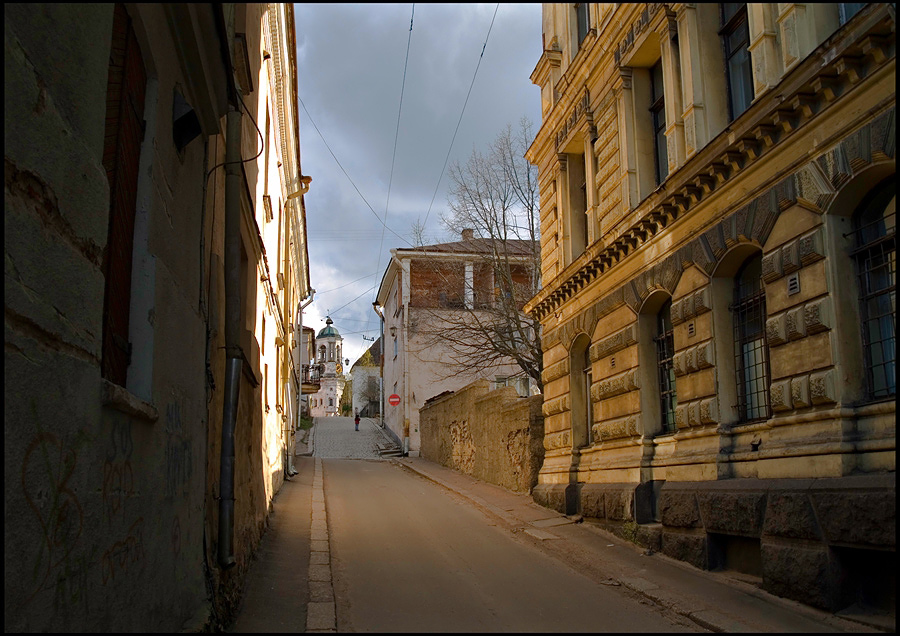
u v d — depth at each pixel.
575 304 17.08
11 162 3.26
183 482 6.58
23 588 3.28
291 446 25.61
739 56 11.77
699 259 11.73
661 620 8.48
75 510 3.92
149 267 5.52
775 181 9.91
